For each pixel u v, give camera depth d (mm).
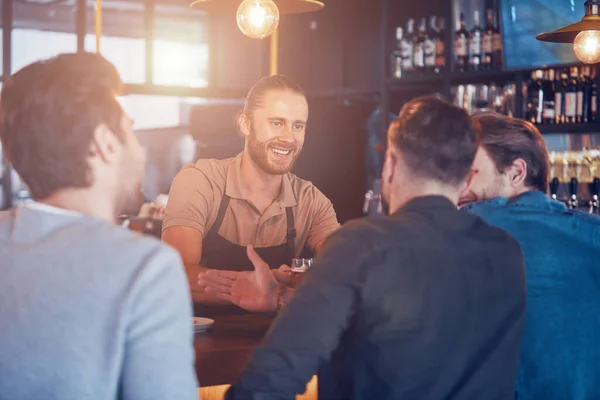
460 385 1415
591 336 1799
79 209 1199
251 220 2705
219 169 2719
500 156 1914
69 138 1157
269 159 2605
